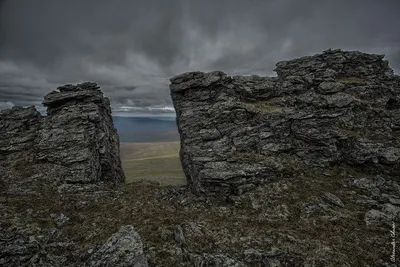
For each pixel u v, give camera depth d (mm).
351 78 52125
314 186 33312
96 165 42062
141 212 30562
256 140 39844
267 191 32375
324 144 38281
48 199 32594
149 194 36062
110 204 32562
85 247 23797
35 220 27625
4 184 35031
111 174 46438
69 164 38938
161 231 26281
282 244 23578
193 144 39688
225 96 45156
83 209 31328
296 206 29766
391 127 41219
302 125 40531
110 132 55281
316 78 49062
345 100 43094
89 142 42125
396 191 31375
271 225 26781
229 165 35312
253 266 21234
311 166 37344
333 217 27625
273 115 41969
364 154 36219
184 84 45844
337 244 23625
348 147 38281
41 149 40562
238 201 31328
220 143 39375
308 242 23859
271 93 48438
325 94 45875
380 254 22344
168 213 30391
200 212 30516
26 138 42969
